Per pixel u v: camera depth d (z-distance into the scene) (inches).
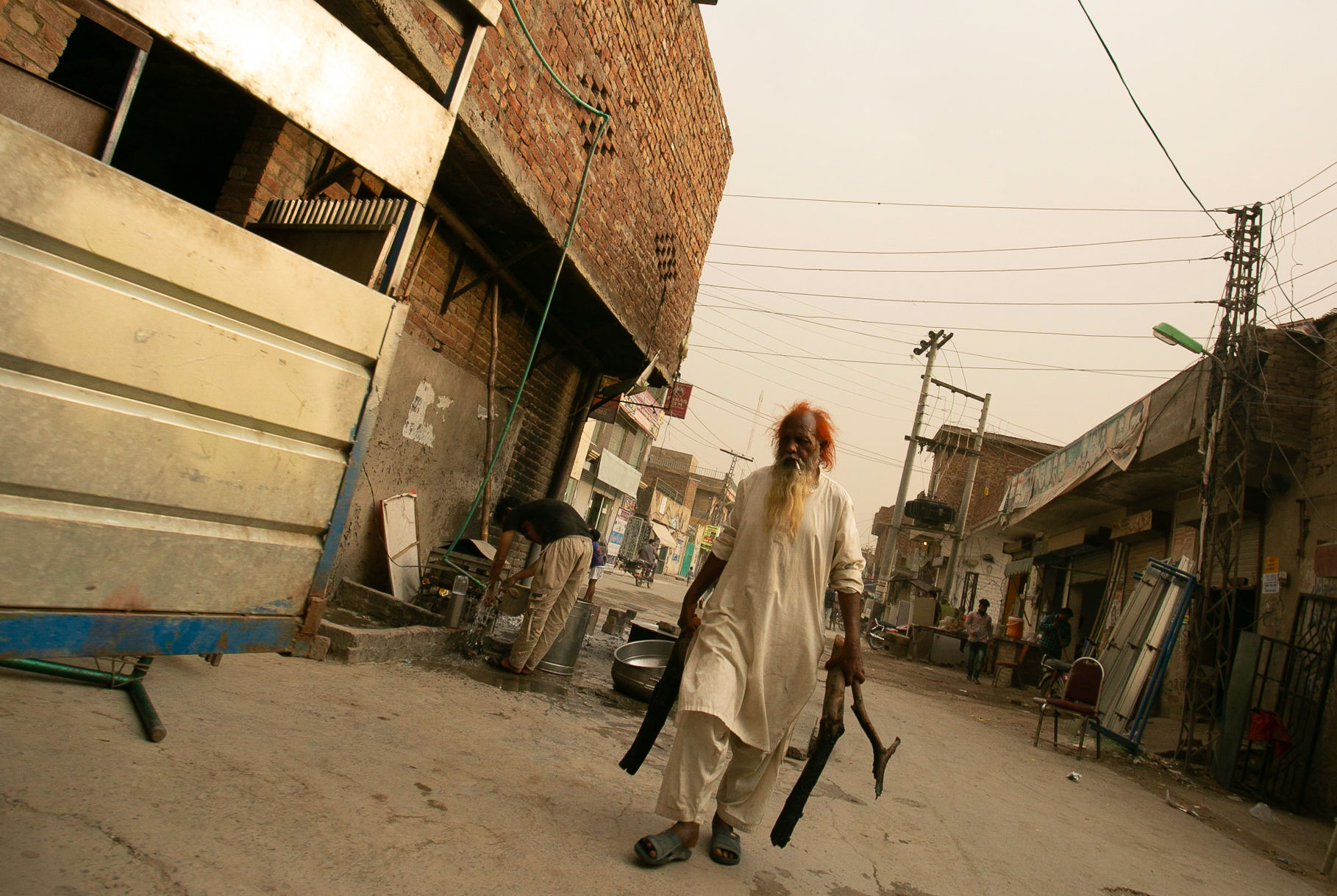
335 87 92.7
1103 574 671.1
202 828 87.4
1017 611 954.1
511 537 249.1
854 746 253.1
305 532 98.3
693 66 345.1
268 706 137.1
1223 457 377.1
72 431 75.0
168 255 79.5
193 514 86.4
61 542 75.5
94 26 185.9
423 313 287.4
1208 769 347.3
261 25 83.7
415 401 293.4
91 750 99.1
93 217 73.7
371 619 250.1
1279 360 382.9
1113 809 240.1
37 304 71.1
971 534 1118.4
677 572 2327.8
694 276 432.5
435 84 197.6
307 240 124.5
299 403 94.2
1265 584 386.0
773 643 118.3
